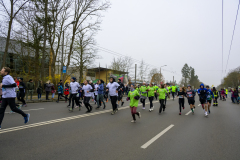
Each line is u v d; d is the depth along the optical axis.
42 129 5.75
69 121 7.09
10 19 16.17
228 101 22.69
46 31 20.41
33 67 21.94
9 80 5.25
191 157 3.84
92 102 14.94
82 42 26.09
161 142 4.80
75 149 4.12
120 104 14.12
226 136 5.56
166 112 10.66
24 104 11.27
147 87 11.43
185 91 9.91
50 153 3.85
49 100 15.54
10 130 5.50
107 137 5.11
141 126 6.64
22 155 3.70
